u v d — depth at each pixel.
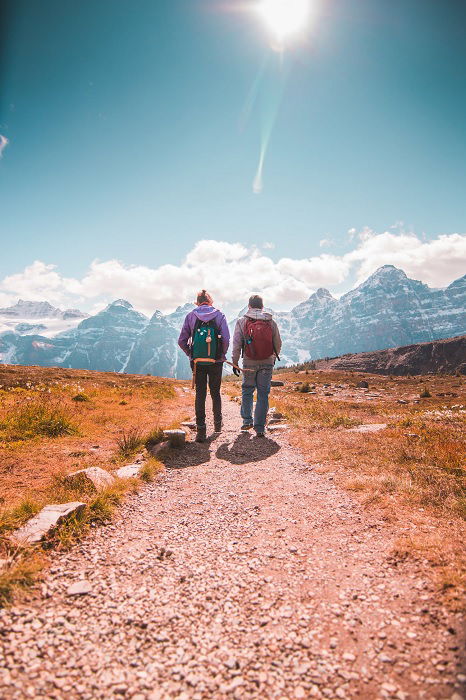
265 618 2.77
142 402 17.16
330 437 8.73
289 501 5.14
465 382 69.62
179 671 2.28
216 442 8.84
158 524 4.48
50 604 2.89
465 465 5.97
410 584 3.07
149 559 3.64
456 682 2.12
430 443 7.59
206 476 6.38
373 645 2.46
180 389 34.81
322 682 2.18
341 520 4.41
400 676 2.20
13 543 3.58
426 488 5.09
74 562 3.54
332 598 2.99
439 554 3.42
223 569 3.47
